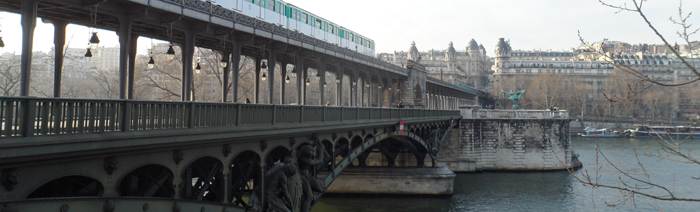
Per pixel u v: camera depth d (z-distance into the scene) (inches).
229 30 832.9
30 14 487.5
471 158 2428.6
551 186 1974.7
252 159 692.1
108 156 429.7
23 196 361.7
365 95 2544.3
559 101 5728.3
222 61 952.3
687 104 5462.6
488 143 2485.2
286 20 1343.5
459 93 4638.3
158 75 1915.6
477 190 1865.2
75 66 2415.1
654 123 4680.1
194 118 525.3
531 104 6063.0
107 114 426.3
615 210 1563.7
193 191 591.8
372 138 1131.9
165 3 662.5
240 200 676.1
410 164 2006.6
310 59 1327.5
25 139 349.1
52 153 369.1
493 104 6943.9
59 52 652.1
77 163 403.5
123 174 447.8
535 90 5782.5
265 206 673.0
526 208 1577.3
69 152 383.6
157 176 547.5
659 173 2249.0
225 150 586.6
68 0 573.3
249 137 619.5
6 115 342.3
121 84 623.8
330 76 3796.8
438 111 1931.6
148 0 626.8
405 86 2509.8
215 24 781.3
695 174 2206.0
